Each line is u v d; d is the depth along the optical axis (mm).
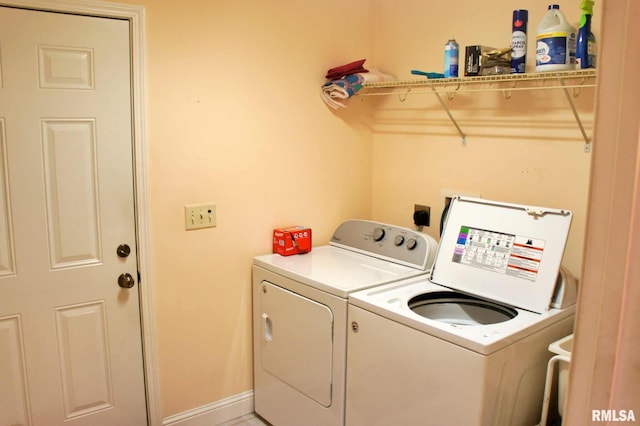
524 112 2293
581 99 2088
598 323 458
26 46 1979
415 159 2812
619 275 437
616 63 432
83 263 2209
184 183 2387
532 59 2232
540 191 2271
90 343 2271
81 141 2133
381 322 1913
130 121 2221
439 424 1741
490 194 2471
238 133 2512
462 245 2195
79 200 2162
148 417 2453
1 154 1993
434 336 1722
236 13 2428
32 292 2115
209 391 2609
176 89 2309
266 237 2684
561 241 1910
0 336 2080
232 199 2537
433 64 2654
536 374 1844
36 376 2170
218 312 2576
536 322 1787
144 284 2330
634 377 432
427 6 2650
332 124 2848
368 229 2693
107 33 2121
